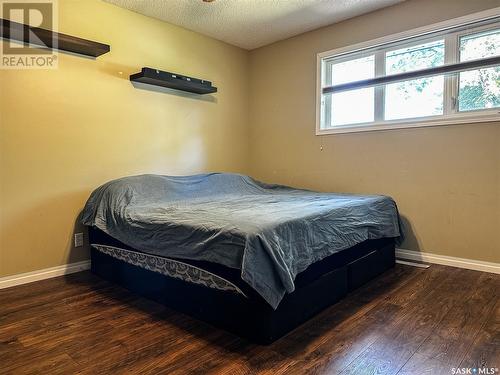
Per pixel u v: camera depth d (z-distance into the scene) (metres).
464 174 3.05
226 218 2.15
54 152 2.93
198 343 1.85
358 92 3.71
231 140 4.47
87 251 3.17
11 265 2.74
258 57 4.54
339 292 2.39
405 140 3.36
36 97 2.82
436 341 1.83
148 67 3.53
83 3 3.07
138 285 2.56
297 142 4.20
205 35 4.08
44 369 1.62
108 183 3.05
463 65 2.98
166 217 2.40
